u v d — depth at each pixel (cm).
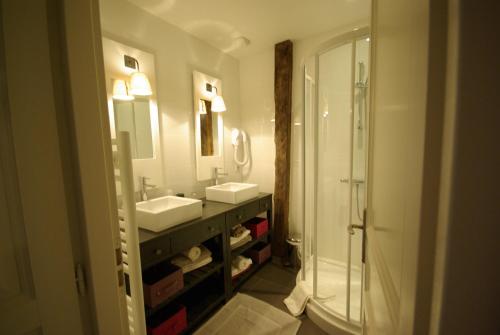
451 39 18
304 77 167
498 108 17
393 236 37
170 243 129
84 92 49
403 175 31
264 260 225
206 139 219
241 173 263
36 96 43
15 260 42
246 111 259
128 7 156
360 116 185
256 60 246
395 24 38
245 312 165
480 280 18
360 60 182
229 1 160
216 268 166
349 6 168
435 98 20
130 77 156
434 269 21
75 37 47
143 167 167
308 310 158
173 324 135
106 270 55
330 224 212
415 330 23
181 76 195
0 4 38
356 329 136
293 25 192
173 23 186
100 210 53
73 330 50
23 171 42
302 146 172
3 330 41
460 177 18
